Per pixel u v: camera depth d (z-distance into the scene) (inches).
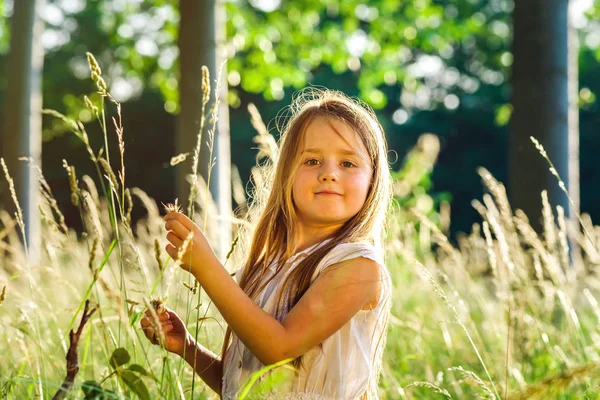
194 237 74.7
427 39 492.1
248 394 79.0
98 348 120.5
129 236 84.6
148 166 1063.6
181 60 250.8
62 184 999.6
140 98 1057.5
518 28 209.5
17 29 354.9
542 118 204.1
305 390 79.0
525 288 135.4
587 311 178.5
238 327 75.0
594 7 437.7
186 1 250.7
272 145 122.9
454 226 1087.6
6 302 138.8
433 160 207.2
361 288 79.7
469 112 1100.5
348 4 482.9
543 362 129.6
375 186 88.9
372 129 89.9
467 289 179.6
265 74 483.8
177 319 88.5
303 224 88.5
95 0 1006.4
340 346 79.9
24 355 104.4
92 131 1025.5
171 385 76.0
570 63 208.4
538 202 201.8
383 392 119.0
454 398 125.5
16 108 350.0
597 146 1086.4
